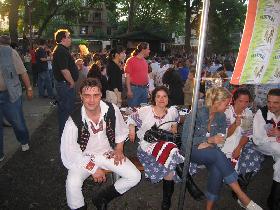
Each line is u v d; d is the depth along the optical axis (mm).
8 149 5379
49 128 6879
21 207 3641
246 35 2484
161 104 3471
